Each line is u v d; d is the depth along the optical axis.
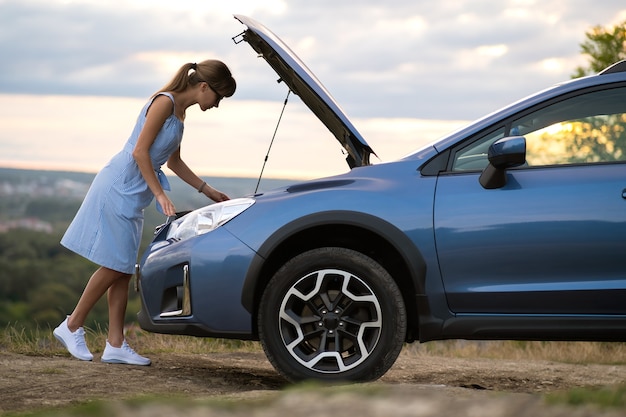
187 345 7.46
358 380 4.83
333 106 5.31
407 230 4.74
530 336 4.69
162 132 5.76
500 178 4.71
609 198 4.62
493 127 4.89
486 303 4.69
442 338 4.79
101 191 5.85
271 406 3.34
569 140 4.79
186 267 5.03
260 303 4.92
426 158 4.93
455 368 6.80
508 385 5.91
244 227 4.96
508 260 4.67
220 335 4.98
